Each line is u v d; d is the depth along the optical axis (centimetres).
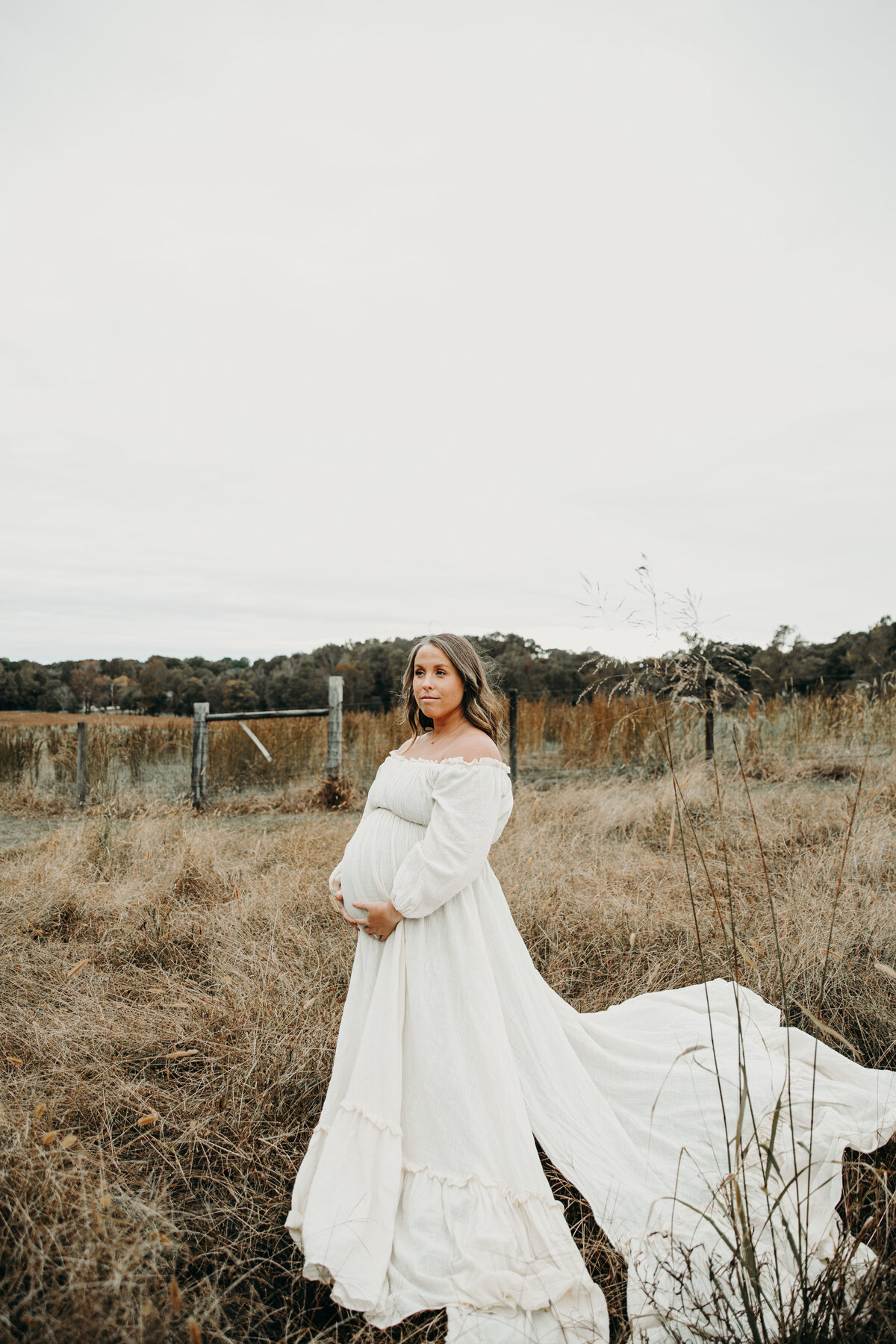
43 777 1055
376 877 216
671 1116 220
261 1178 222
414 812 218
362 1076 202
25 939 391
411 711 259
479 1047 201
